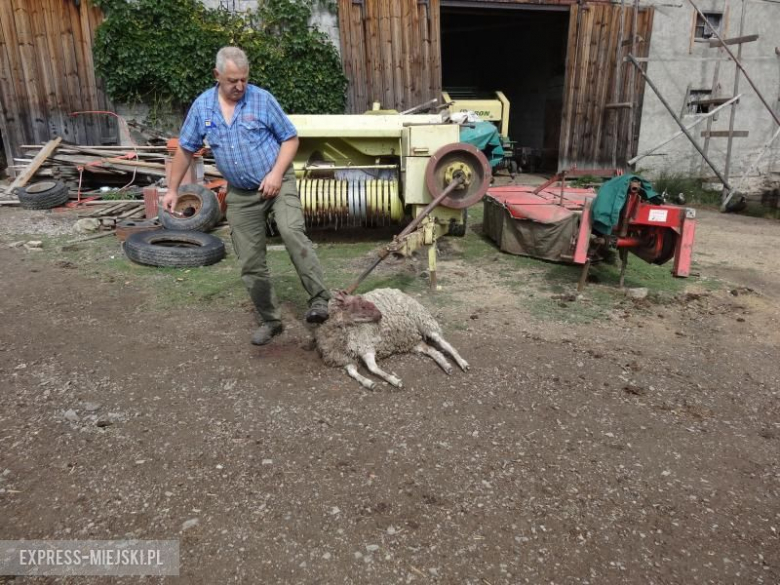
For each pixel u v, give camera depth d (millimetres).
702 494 2453
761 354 3877
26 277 5195
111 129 10312
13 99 9711
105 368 3443
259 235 3467
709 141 12539
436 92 11320
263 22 10398
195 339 3879
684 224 4449
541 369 3527
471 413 3012
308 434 2789
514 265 5789
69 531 2152
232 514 2254
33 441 2689
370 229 7230
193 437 2750
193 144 3246
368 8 10711
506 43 17344
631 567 2057
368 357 3312
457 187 5129
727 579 2016
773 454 2758
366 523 2225
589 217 4762
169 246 5582
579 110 12203
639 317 4477
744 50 12430
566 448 2740
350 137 5988
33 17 9531
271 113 3215
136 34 9789
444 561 2055
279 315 3832
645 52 12070
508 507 2334
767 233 8102
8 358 3557
